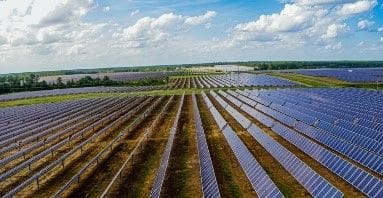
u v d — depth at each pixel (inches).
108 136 2486.5
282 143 2060.8
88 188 1481.3
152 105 3900.1
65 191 1459.2
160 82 7864.2
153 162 1790.1
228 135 2138.3
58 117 3469.5
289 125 2484.0
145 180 1541.6
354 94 3892.7
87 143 2260.1
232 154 1871.3
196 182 1487.5
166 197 1353.3
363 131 2082.9
